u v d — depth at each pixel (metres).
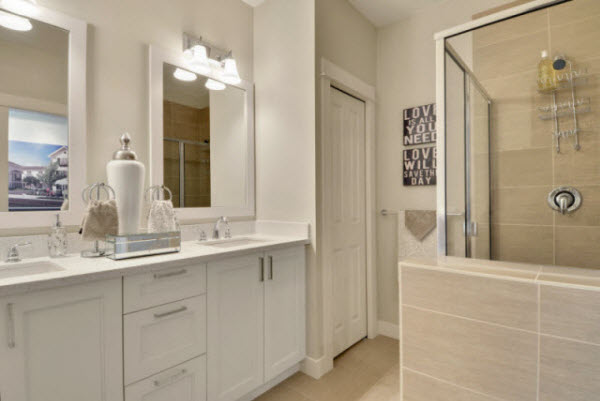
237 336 1.57
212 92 2.09
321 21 2.06
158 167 1.79
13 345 0.92
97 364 1.09
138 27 1.74
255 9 2.38
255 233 2.32
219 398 1.48
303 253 1.98
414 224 2.37
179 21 1.92
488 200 1.54
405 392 1.22
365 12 2.48
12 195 1.32
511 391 0.99
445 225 1.45
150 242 1.37
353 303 2.41
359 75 2.46
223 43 2.17
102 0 1.60
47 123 1.41
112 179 1.45
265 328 1.72
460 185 1.50
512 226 1.50
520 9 1.37
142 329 1.21
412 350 1.21
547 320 0.93
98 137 1.58
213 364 1.46
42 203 1.39
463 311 1.08
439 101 1.45
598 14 1.28
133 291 1.18
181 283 1.33
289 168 2.13
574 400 0.89
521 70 1.43
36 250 1.36
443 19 2.35
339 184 2.29
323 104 2.05
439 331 1.14
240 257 1.58
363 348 2.36
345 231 2.34
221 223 2.10
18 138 1.34
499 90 1.48
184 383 1.34
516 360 0.98
